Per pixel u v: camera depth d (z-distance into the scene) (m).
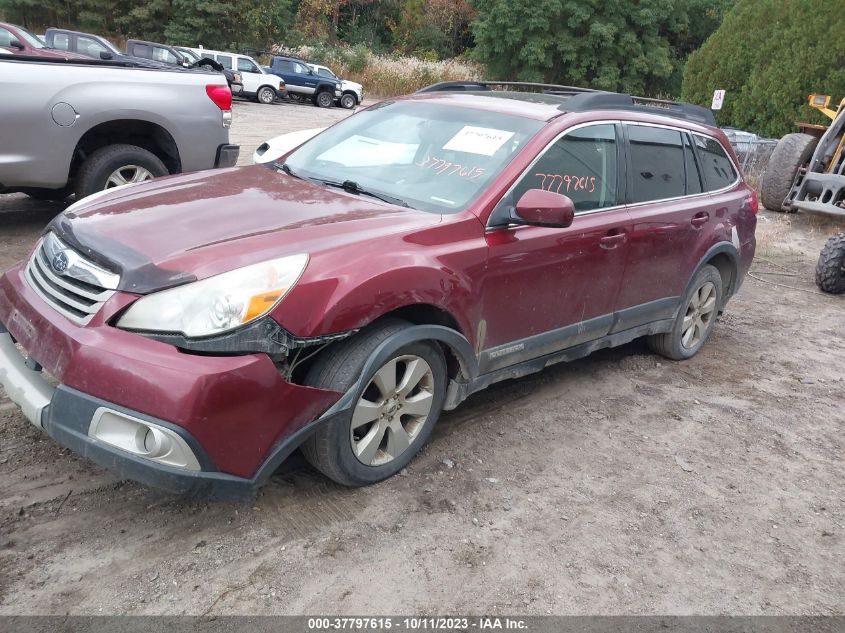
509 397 4.54
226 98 7.13
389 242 3.20
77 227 3.17
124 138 6.89
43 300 3.02
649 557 3.15
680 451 4.10
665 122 4.89
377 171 3.99
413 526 3.16
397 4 51.81
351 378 3.03
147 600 2.60
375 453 3.33
